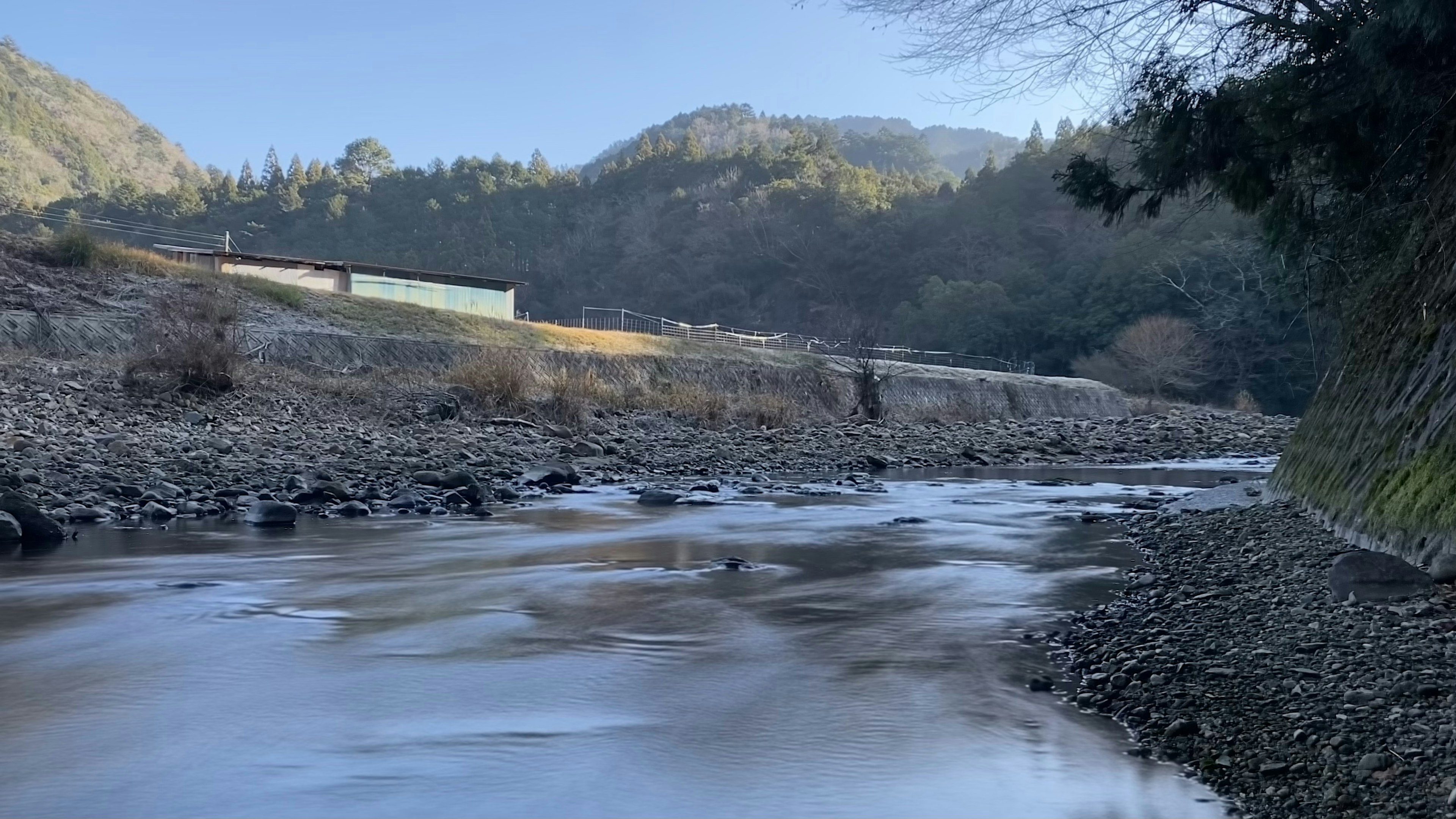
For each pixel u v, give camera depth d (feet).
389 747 16.67
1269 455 100.63
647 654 22.45
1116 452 100.42
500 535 39.45
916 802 14.64
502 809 14.33
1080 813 14.21
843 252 371.15
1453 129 37.14
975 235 335.67
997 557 35.22
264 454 58.49
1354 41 36.76
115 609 26.14
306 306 118.83
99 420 63.41
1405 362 32.37
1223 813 14.12
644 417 96.43
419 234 469.16
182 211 479.82
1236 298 216.74
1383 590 23.63
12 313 87.97
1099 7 43.75
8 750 16.46
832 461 77.82
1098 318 255.91
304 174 557.33
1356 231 44.62
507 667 21.31
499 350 98.73
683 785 15.25
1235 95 43.86
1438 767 14.48
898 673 20.98
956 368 188.03
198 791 14.88
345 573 31.37
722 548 37.04
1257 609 24.61
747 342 205.16
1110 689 19.57
